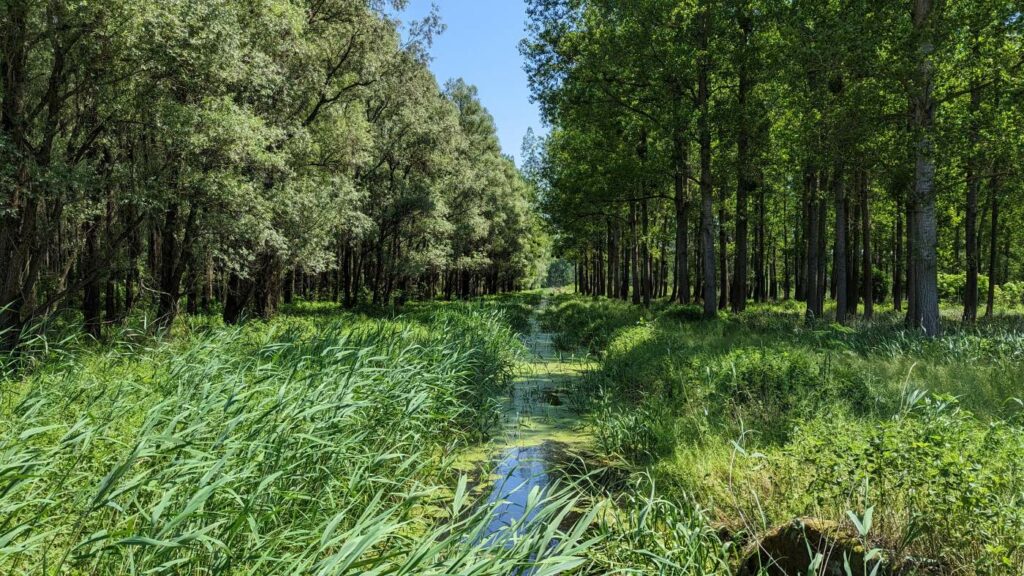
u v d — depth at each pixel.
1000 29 11.93
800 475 4.63
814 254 20.41
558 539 4.66
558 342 19.47
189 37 10.15
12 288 9.94
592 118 22.02
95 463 3.90
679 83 20.11
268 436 4.40
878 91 13.71
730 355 9.16
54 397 5.46
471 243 40.88
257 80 12.92
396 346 9.17
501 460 7.19
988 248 32.56
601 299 40.41
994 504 3.31
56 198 10.30
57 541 3.28
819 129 15.09
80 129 11.37
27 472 3.30
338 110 20.95
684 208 23.98
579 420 9.24
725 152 20.12
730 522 4.44
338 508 4.21
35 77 10.89
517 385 12.20
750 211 24.45
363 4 19.28
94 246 13.96
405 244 32.75
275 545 3.03
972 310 18.67
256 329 14.06
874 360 9.95
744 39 19.27
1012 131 12.52
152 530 2.86
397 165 30.27
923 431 4.39
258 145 13.32
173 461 3.67
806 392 7.39
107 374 6.95
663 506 4.34
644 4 19.06
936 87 13.73
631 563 3.82
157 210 12.23
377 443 6.09
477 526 3.28
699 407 7.59
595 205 26.59
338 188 18.61
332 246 22.36
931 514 3.49
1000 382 7.60
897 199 15.45
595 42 20.94
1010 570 3.03
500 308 26.52
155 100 10.82
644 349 12.20
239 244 15.27
